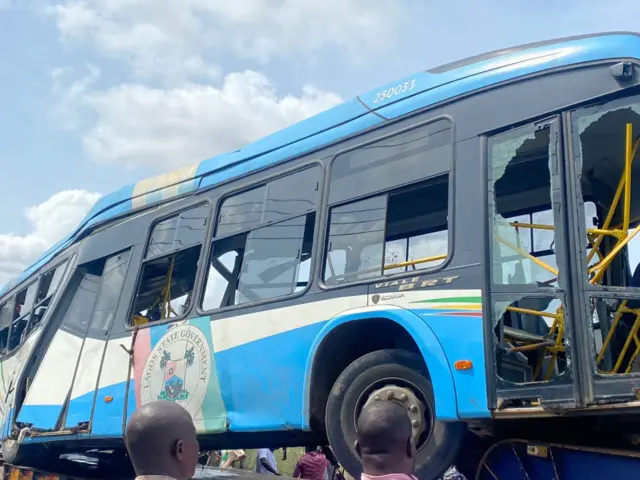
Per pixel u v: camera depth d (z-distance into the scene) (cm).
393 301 513
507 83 502
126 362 740
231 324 633
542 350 486
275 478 628
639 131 498
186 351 669
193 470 277
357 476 504
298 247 606
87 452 932
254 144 701
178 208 758
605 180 547
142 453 269
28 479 850
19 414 879
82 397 784
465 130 514
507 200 561
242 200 683
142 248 786
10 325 1098
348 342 559
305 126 650
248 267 644
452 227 497
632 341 479
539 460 442
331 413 527
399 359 509
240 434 630
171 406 281
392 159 558
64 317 875
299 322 575
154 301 748
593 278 477
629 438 446
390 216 558
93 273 864
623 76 450
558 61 482
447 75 546
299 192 626
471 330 462
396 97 577
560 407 417
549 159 466
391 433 287
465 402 450
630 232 495
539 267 462
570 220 446
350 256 561
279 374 576
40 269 1037
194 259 714
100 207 893
